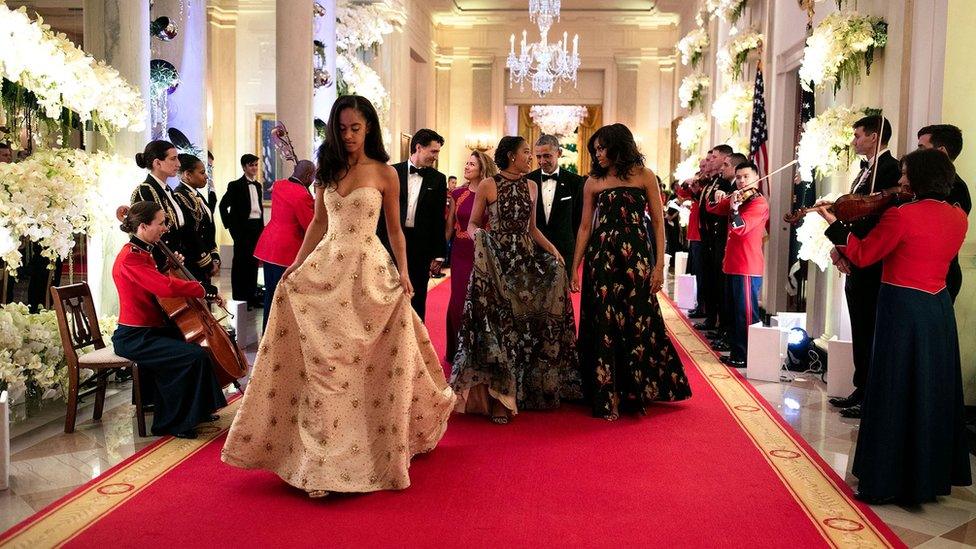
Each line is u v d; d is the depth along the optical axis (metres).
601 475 4.25
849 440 4.96
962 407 4.04
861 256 3.96
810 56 6.60
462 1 19.81
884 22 6.33
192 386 4.82
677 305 10.55
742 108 10.41
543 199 6.52
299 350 4.00
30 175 5.37
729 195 7.92
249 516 3.63
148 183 6.11
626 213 5.50
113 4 6.62
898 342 3.85
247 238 10.18
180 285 4.79
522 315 5.51
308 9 8.77
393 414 3.99
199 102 13.20
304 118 8.78
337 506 3.77
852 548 3.38
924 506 3.92
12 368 5.11
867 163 5.73
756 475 4.28
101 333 5.71
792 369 7.00
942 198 3.91
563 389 5.61
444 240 6.52
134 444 4.69
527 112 23.08
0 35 5.11
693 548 3.37
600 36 20.56
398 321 4.07
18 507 3.73
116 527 3.50
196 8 13.14
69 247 5.54
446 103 20.94
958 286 4.81
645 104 20.58
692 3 17.88
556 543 3.39
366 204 4.02
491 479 4.16
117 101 5.97
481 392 5.35
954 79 5.54
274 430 3.99
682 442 4.85
